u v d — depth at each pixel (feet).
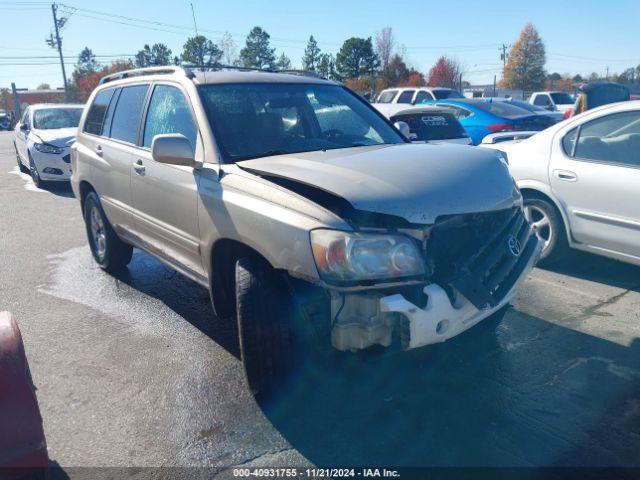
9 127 174.81
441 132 28.12
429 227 9.76
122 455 10.04
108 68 196.13
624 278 17.98
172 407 11.42
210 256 12.28
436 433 10.41
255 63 193.47
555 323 14.79
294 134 13.74
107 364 13.23
